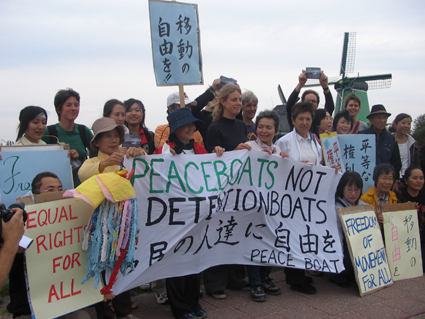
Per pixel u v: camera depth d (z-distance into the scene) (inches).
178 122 144.5
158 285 156.9
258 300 159.6
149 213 137.3
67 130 169.6
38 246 109.5
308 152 191.2
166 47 165.9
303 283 171.6
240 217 160.7
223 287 163.9
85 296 117.0
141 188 135.9
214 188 149.6
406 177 217.2
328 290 176.7
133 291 171.8
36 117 146.8
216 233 155.5
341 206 187.0
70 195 107.4
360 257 175.2
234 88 170.7
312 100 228.2
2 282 74.5
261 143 174.7
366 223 184.5
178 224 141.2
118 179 112.6
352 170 215.3
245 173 161.9
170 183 140.6
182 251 144.0
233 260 159.6
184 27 169.2
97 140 137.7
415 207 203.9
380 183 202.4
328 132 216.7
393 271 189.9
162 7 165.6
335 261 174.2
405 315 148.6
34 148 137.9
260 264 162.4
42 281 109.6
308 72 229.8
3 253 76.1
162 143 162.9
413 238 200.1
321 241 175.5
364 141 216.7
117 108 184.4
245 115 208.1
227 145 171.3
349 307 155.8
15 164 132.3
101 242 111.0
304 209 175.9
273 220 167.6
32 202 111.5
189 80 169.6
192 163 147.3
